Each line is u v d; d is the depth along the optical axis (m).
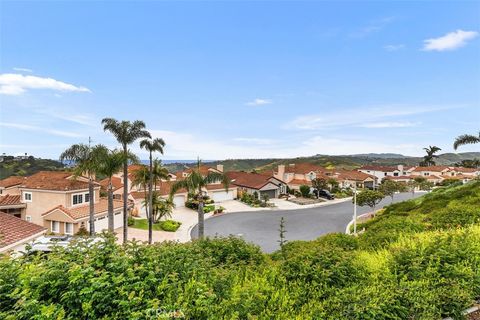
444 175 80.12
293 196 60.59
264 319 4.25
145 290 4.43
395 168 89.94
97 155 24.34
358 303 4.72
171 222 33.19
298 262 5.93
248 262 8.05
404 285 5.21
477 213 11.05
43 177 31.56
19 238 12.39
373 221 25.38
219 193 53.66
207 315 4.04
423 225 10.76
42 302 4.05
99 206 31.05
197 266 5.45
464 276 5.66
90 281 4.17
